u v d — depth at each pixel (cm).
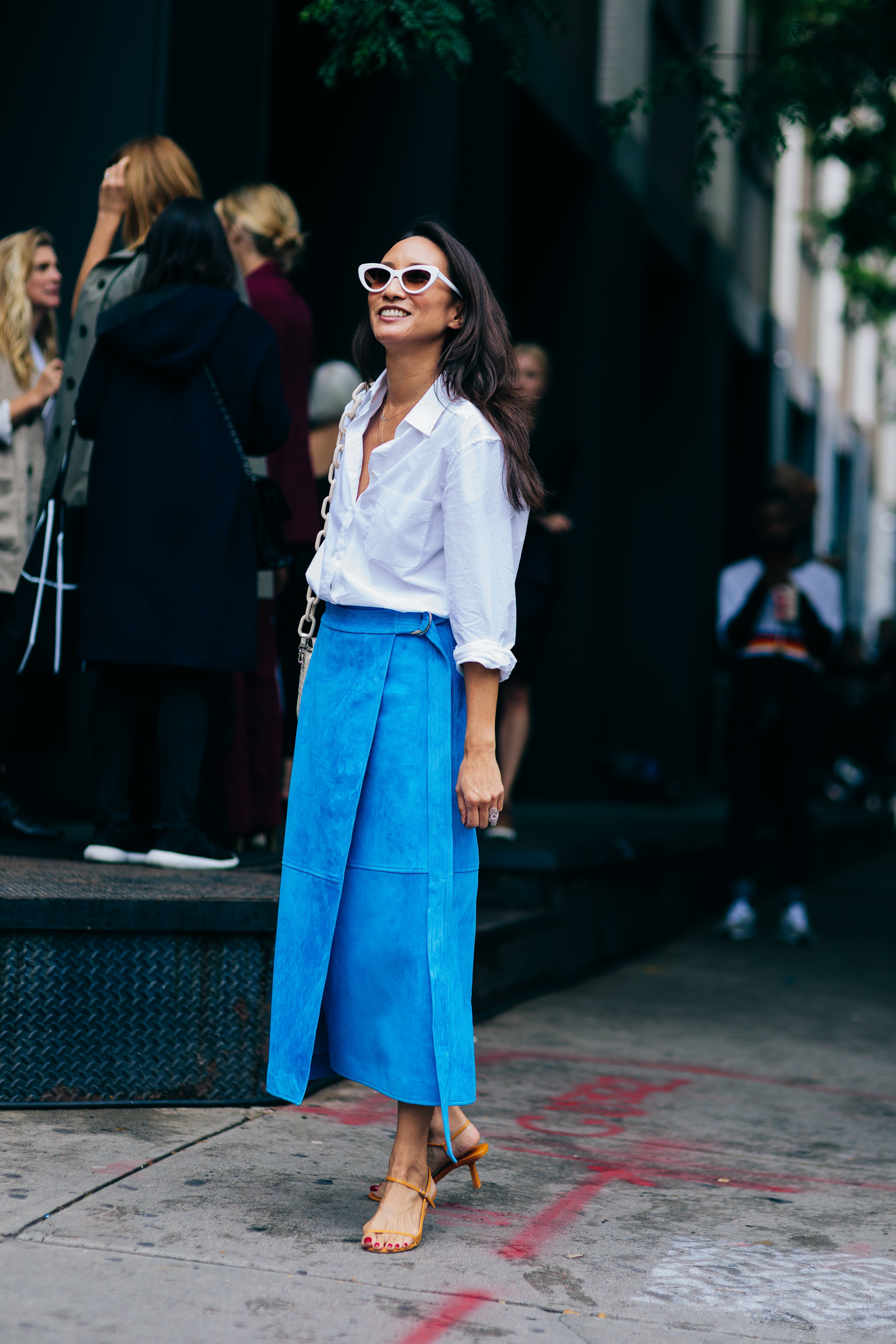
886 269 1470
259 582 515
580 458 1065
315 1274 271
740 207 1530
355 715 289
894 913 943
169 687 444
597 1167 361
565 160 1041
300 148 798
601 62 1062
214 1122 365
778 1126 416
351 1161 344
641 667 1340
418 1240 290
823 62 774
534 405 296
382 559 288
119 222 483
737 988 641
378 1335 246
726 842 862
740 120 680
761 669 768
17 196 611
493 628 282
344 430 304
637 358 1148
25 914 353
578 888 645
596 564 1076
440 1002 283
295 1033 289
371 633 290
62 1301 250
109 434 431
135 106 599
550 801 1063
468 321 288
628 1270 287
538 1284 276
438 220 294
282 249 537
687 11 1329
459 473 280
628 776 1123
